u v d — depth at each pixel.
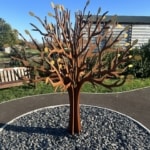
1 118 3.62
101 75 2.67
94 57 2.84
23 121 3.32
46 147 2.66
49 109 3.77
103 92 4.92
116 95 4.77
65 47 2.74
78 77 2.73
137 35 8.66
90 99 4.52
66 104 4.06
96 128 3.04
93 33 2.67
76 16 2.74
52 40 2.64
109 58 4.84
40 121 3.29
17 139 2.84
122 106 4.17
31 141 2.78
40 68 2.63
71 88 2.73
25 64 2.60
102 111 3.64
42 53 2.55
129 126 3.13
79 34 2.72
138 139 2.81
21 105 4.18
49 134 2.93
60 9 2.71
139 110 3.97
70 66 2.73
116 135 2.88
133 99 4.55
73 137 2.84
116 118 3.37
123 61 2.50
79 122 2.89
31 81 2.49
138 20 8.88
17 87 5.12
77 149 2.62
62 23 2.72
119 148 2.62
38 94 4.77
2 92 4.83
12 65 6.26
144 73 6.16
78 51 2.77
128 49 2.56
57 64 2.64
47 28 2.65
